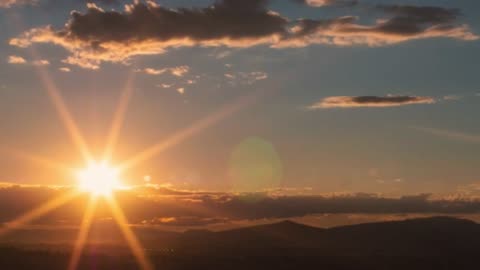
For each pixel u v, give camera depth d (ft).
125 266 356.38
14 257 345.31
